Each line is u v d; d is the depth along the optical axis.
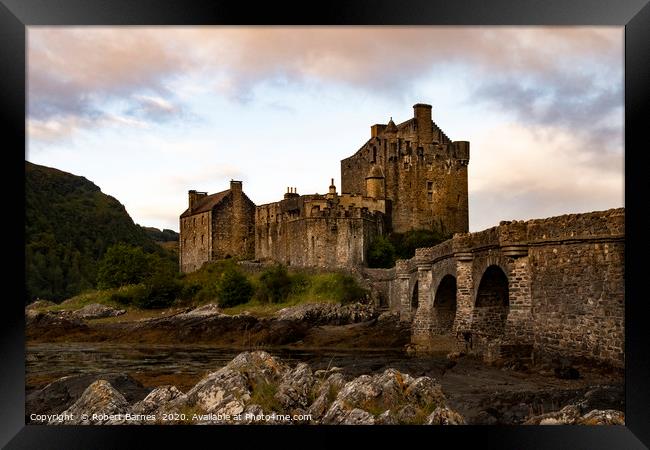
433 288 53.50
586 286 28.00
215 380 24.25
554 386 26.86
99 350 69.12
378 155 133.00
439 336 53.09
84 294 121.81
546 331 31.03
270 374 26.70
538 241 31.56
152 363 54.00
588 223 27.80
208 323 83.50
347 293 95.12
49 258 133.25
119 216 166.88
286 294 99.56
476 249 39.94
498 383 29.14
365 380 23.73
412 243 120.06
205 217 138.25
